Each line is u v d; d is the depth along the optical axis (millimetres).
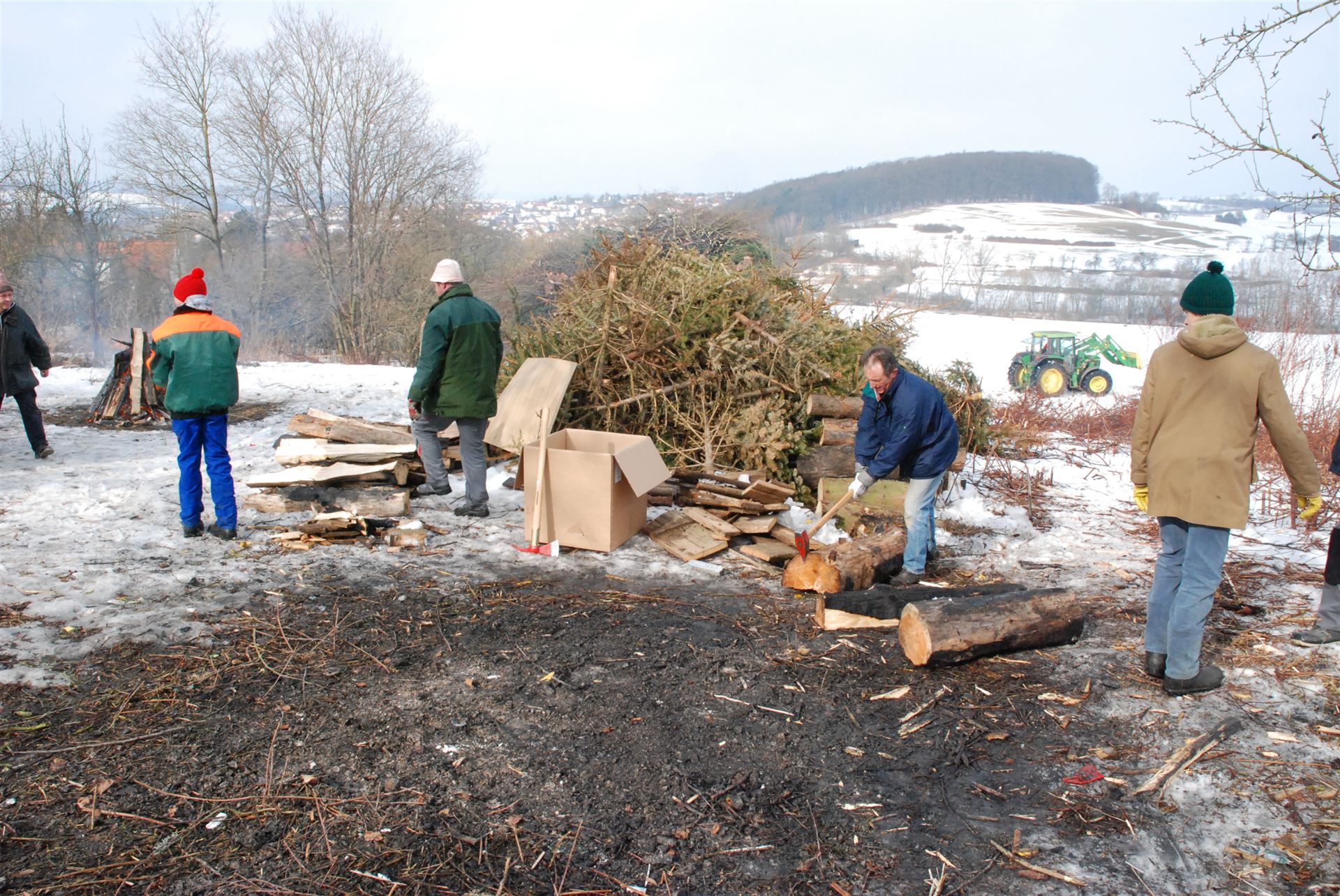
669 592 5078
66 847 2697
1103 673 4117
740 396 7391
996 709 3801
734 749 3445
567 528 5699
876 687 3982
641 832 2924
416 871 2682
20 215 24859
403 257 26766
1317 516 6645
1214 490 3617
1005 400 12508
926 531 5156
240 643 4145
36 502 6172
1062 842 2924
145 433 8922
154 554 5270
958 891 2680
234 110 26219
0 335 7066
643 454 5730
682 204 16766
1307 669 4090
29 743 3236
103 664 3859
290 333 28281
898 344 8297
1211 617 4715
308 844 2777
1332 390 9828
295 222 27547
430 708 3650
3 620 4180
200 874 2617
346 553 5477
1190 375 3684
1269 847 2885
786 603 4973
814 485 7020
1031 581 5418
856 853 2854
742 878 2721
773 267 9062
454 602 4777
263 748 3299
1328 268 5648
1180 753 3406
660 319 7625
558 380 6348
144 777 3078
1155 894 2672
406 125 26859
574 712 3680
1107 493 7703
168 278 28078
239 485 6906
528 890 2625
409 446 6875
